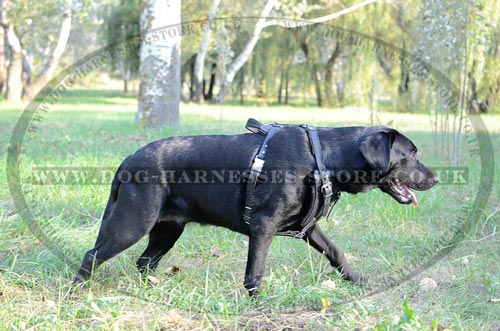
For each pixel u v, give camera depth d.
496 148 10.51
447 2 9.79
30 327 3.80
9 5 24.86
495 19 11.07
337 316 4.24
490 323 4.16
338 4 22.02
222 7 19.44
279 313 4.30
